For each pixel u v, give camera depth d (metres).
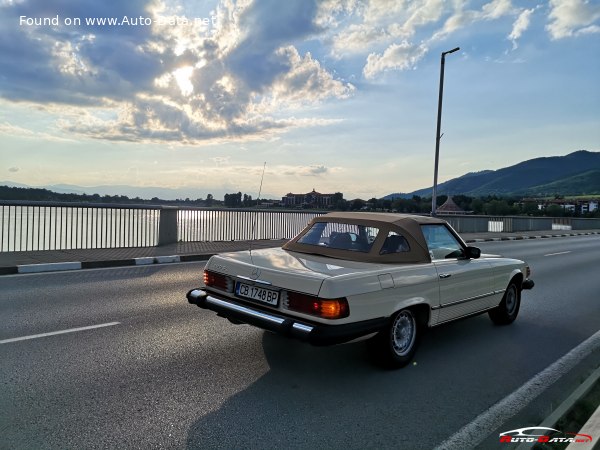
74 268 9.69
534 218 33.62
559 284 9.98
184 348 4.76
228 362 4.41
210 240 16.19
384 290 4.05
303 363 4.46
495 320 6.32
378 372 4.32
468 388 4.05
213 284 4.66
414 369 4.48
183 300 6.96
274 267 4.18
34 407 3.32
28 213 11.81
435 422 3.37
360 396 3.77
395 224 4.77
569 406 3.55
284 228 18.55
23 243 15.20
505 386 4.12
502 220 30.20
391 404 3.65
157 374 4.04
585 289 9.39
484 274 5.51
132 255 11.33
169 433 3.03
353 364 4.51
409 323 4.52
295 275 3.90
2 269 8.82
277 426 3.19
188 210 15.56
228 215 16.67
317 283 3.74
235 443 2.94
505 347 5.29
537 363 4.77
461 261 5.26
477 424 3.36
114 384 3.79
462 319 5.29
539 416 3.52
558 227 36.88
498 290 5.87
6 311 6.03
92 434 2.97
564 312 7.21
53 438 2.91
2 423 3.08
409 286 4.32
